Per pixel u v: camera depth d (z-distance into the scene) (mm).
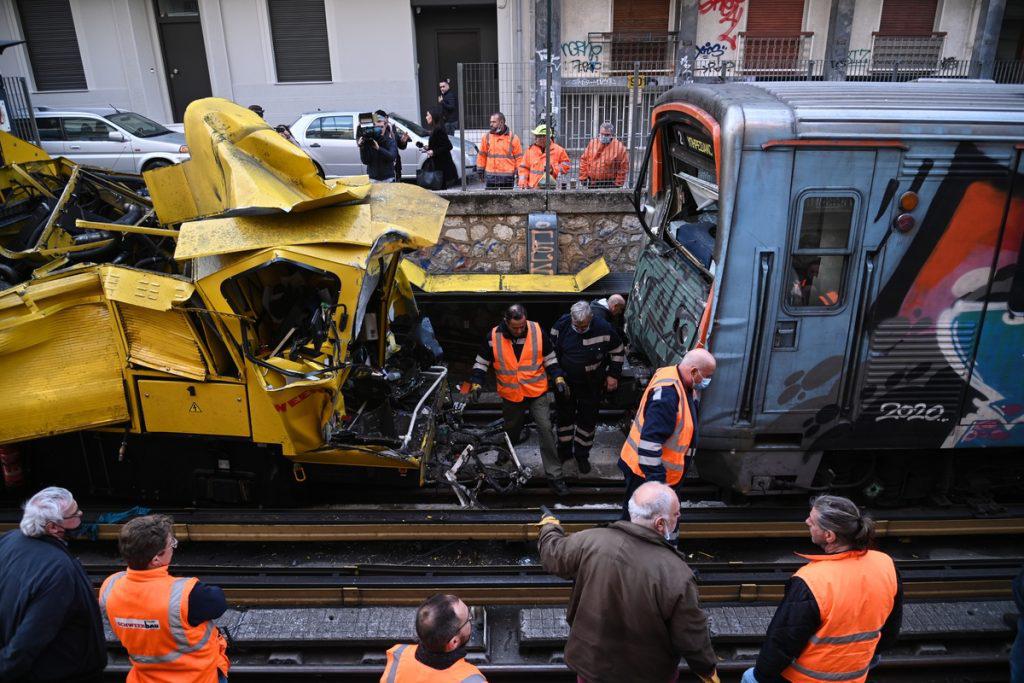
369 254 4434
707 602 4887
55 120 12891
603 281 8102
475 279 8180
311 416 4953
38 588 2973
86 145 12805
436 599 2756
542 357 5820
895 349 4824
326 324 4652
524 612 4699
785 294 4688
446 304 8305
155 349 4859
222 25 15977
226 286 4555
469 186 9906
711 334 4723
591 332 5688
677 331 5285
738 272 4633
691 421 4406
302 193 4742
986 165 4535
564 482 5977
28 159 6395
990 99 4770
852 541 2967
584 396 5910
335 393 4836
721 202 4535
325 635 4516
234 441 5164
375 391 5758
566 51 15578
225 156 4660
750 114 4430
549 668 4355
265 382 4586
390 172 9609
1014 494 5938
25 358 4777
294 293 5027
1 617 3021
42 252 5195
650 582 2939
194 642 3137
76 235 5598
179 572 5031
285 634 4531
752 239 4578
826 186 4523
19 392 4820
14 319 4570
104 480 5477
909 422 4980
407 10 15812
